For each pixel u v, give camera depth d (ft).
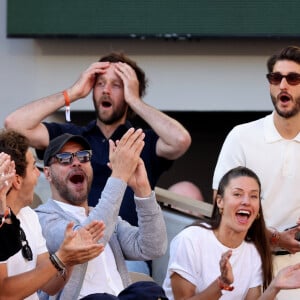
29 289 45.09
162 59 110.63
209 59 110.63
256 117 120.98
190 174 123.95
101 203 53.83
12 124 68.08
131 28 104.88
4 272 44.98
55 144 57.41
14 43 111.14
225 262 50.80
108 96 68.80
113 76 69.05
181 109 111.34
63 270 46.01
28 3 105.70
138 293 48.06
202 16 104.37
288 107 61.16
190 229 56.95
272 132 62.23
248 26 104.37
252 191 56.03
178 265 56.13
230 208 55.93
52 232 54.95
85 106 111.65
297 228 60.23
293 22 104.12
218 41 109.91
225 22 104.42
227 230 56.18
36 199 77.10
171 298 56.65
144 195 55.16
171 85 111.04
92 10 104.99
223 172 63.05
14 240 45.16
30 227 49.85
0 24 110.73
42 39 110.52
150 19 104.63
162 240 55.93
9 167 45.27
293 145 62.13
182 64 110.73
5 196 44.96
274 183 62.28
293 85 61.16
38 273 45.34
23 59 111.34
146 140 69.67
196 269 56.08
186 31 104.63
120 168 54.39
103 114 68.90
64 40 110.63
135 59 110.63
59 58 111.14
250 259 57.16
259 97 110.93
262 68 110.42
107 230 53.57
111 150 54.90
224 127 122.52
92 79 69.56
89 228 48.29
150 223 55.36
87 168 57.67
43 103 68.90
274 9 104.06
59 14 105.50
